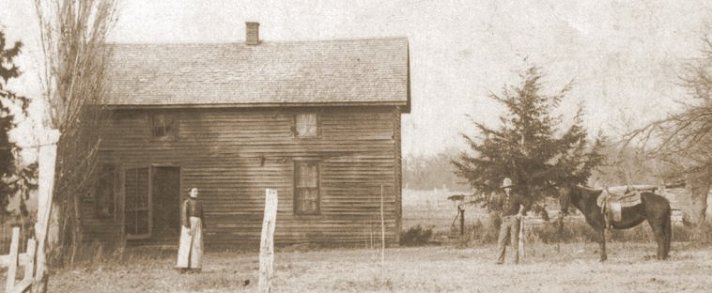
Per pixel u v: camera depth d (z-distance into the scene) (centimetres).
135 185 2903
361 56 3036
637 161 2569
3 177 2891
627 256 1958
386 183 2783
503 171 2678
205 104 2834
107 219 2880
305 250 2659
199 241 1752
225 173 2864
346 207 2794
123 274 1738
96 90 2169
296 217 2811
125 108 2861
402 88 2812
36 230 1027
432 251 2422
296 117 2875
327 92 2828
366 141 2808
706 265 1678
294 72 2975
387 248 2667
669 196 3036
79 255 2153
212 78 2973
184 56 3130
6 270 1758
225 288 1428
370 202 2783
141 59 3102
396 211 2759
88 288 1473
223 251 2727
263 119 2869
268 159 2848
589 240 2602
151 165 2884
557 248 2172
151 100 2855
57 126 2028
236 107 2842
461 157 2820
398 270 1720
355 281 1490
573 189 1881
